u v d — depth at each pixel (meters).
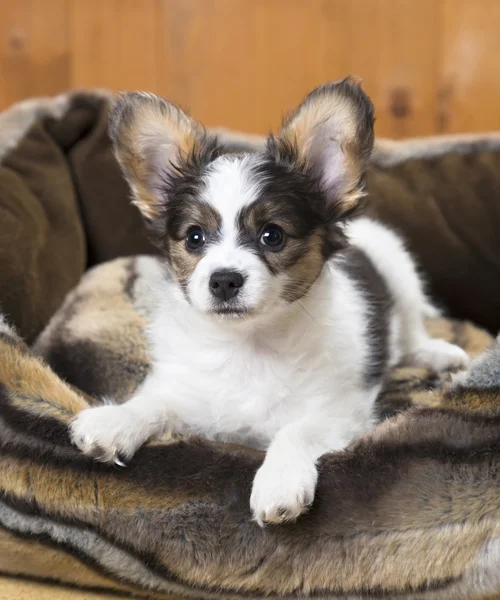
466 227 0.75
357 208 0.54
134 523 0.48
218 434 0.55
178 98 0.92
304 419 0.53
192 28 0.90
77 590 0.50
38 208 0.69
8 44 0.91
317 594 0.47
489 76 0.88
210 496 0.47
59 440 0.49
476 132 0.90
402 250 0.70
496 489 0.46
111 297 0.65
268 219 0.52
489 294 0.76
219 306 0.51
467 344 0.70
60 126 0.76
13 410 0.50
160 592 0.49
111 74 0.91
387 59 0.89
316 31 0.89
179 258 0.54
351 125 0.53
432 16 0.87
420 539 0.46
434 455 0.47
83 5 0.90
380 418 0.56
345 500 0.47
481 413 0.48
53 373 0.53
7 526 0.49
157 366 0.56
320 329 0.55
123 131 0.54
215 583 0.48
